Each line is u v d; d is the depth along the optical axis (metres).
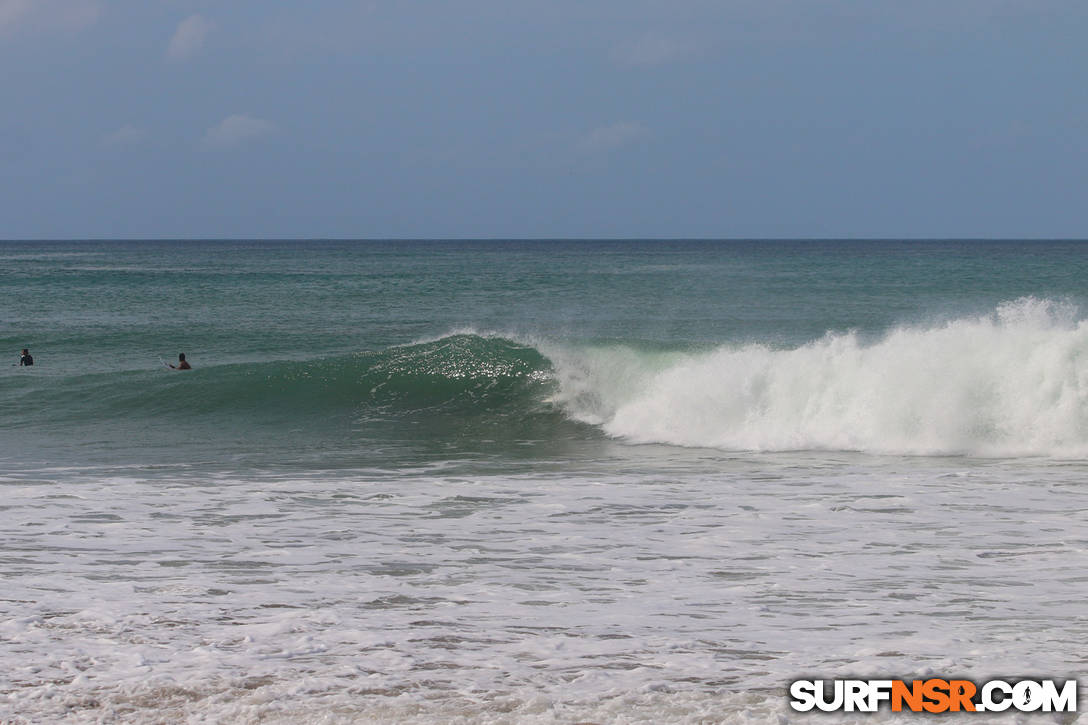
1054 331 53.97
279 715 17.58
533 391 67.62
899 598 24.84
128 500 39.03
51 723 17.27
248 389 70.94
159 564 28.50
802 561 28.80
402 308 160.62
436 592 25.50
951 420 51.03
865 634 21.94
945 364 52.53
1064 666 19.83
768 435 54.00
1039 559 28.80
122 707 17.91
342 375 71.50
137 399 70.12
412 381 70.50
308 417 65.44
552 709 17.78
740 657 20.48
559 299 175.50
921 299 168.75
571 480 43.69
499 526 34.03
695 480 43.28
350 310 157.75
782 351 59.38
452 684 18.97
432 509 37.19
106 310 159.12
